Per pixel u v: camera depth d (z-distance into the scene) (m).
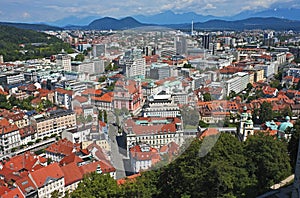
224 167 37.91
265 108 115.81
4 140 109.00
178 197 37.03
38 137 121.75
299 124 66.62
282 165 46.78
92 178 40.91
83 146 81.88
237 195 41.47
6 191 65.44
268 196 46.50
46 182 70.62
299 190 40.28
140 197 34.91
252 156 46.53
